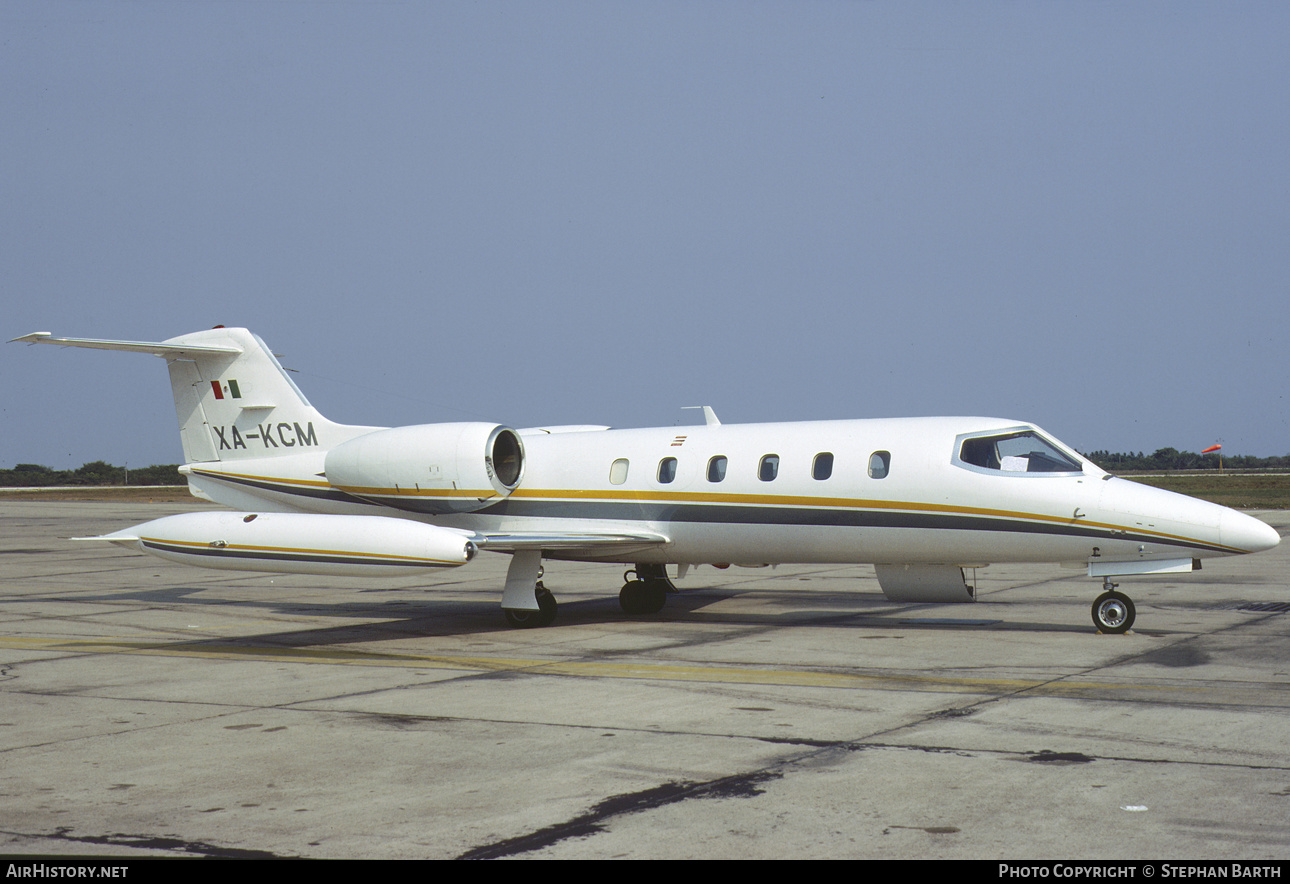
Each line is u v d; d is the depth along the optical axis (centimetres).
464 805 689
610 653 1322
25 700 1055
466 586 2255
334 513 1839
